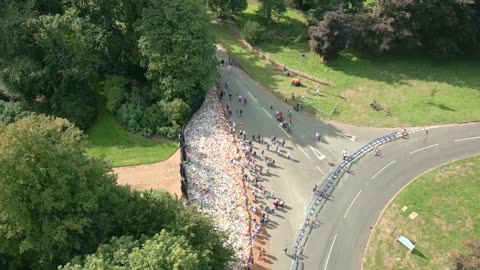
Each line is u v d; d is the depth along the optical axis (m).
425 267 74.75
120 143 93.69
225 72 114.50
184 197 78.81
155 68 96.69
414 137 98.38
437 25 114.19
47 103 96.62
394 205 84.38
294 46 123.94
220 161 90.19
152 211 65.62
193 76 97.56
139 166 88.75
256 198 84.88
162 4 96.56
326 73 114.88
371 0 135.25
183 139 93.75
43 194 58.81
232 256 71.25
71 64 95.31
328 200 85.31
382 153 94.81
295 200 85.06
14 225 60.41
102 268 53.56
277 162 91.94
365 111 104.50
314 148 95.50
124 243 58.50
